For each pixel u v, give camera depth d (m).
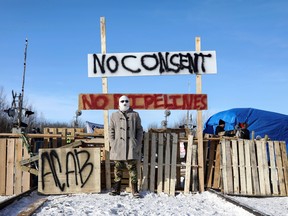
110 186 9.80
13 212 6.93
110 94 9.99
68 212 6.89
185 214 7.13
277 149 10.48
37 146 11.17
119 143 8.87
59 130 11.30
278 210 7.91
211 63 10.10
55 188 9.15
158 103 9.98
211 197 9.16
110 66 10.11
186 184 9.65
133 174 8.91
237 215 7.21
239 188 10.05
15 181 9.62
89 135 10.87
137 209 7.45
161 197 9.12
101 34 10.20
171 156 9.75
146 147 9.87
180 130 10.48
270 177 10.30
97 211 6.93
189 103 10.00
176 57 10.16
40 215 6.55
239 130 12.99
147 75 10.12
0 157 9.69
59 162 9.30
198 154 9.92
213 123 20.28
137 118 9.05
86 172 9.34
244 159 10.24
